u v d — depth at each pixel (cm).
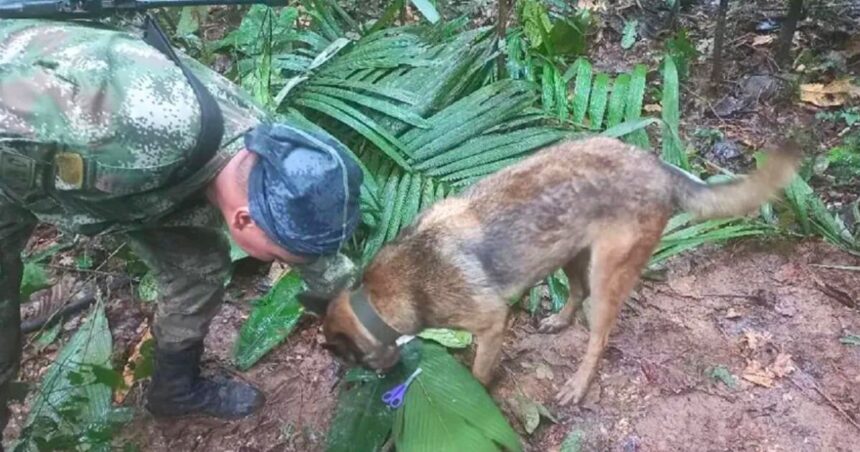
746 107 505
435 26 507
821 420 333
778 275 397
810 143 464
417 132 435
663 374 354
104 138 221
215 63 520
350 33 545
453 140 430
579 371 344
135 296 407
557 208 304
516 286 311
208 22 571
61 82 220
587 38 575
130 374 361
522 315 384
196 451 334
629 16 602
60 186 231
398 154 424
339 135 450
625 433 332
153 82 224
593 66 552
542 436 334
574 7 594
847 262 400
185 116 225
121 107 220
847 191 439
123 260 423
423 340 352
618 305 326
